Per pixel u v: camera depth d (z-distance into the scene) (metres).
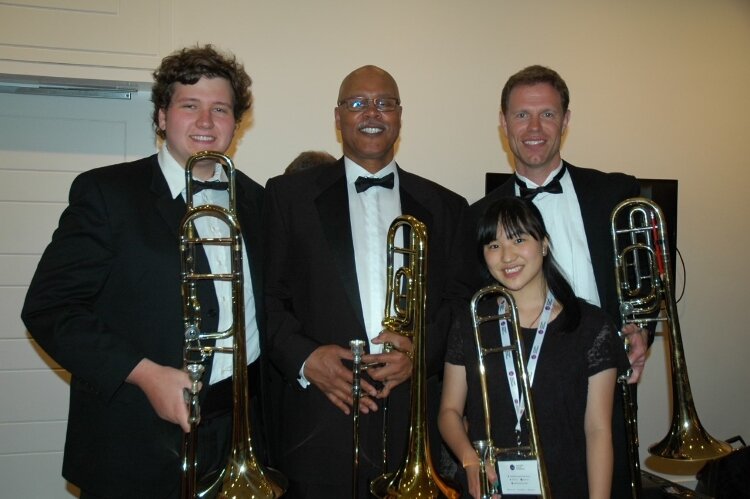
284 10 3.50
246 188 2.13
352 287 2.08
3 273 3.36
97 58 3.16
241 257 1.67
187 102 1.80
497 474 1.76
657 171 4.03
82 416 1.73
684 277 4.07
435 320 2.10
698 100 4.08
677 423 2.11
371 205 2.21
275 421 2.18
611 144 3.96
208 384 1.76
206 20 3.38
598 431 1.81
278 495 1.61
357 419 1.84
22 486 3.38
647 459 4.00
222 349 1.66
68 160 3.44
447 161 3.72
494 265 1.96
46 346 1.58
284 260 2.13
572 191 2.31
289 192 2.19
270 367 2.21
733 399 4.15
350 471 2.00
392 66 3.65
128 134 3.50
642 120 4.00
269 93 3.49
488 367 1.92
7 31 3.04
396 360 1.93
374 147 2.17
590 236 2.24
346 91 2.20
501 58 3.79
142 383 1.56
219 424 1.80
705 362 4.12
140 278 1.72
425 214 2.23
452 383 1.98
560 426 1.83
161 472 1.71
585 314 1.93
